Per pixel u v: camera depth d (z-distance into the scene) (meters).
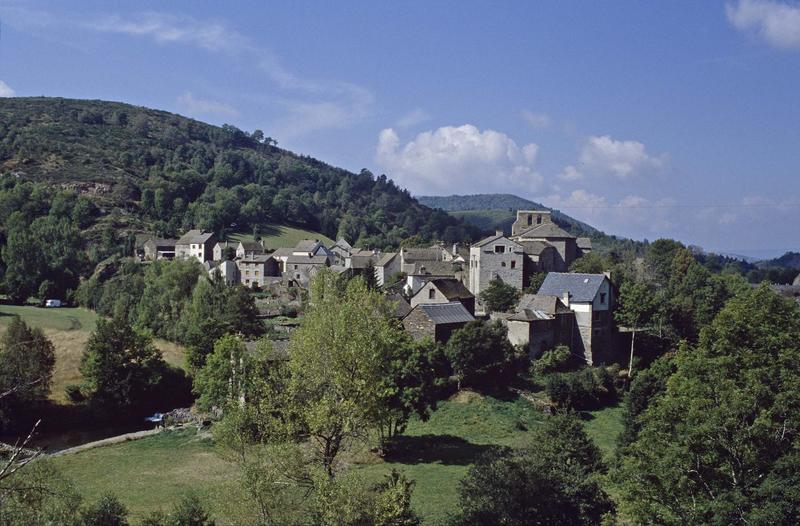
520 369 67.88
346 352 29.48
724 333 34.16
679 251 110.06
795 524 22.06
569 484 28.44
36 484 22.27
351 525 23.39
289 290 120.38
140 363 66.25
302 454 27.61
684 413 28.56
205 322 71.75
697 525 24.50
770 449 25.05
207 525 26.47
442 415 57.53
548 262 103.69
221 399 53.94
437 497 36.88
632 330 78.50
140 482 41.84
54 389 66.88
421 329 67.19
